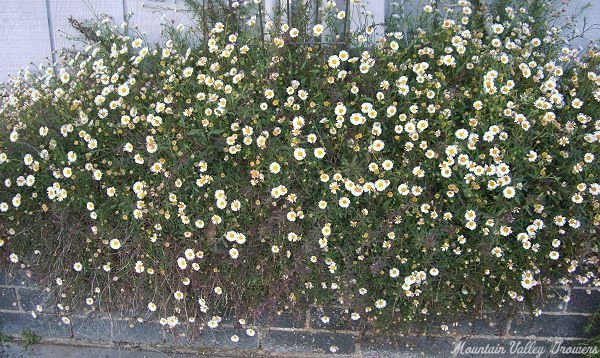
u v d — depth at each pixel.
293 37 1.02
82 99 1.00
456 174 0.92
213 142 0.96
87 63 1.08
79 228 0.97
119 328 1.08
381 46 0.99
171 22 1.13
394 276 0.92
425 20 1.06
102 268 1.00
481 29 1.04
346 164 0.90
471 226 0.89
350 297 0.94
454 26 1.02
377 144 0.91
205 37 1.08
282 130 0.95
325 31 1.08
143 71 1.06
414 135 0.92
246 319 1.02
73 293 1.02
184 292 0.97
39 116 1.00
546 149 0.93
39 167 0.98
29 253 1.02
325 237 0.90
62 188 0.96
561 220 0.91
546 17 1.11
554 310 1.02
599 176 0.92
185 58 1.02
